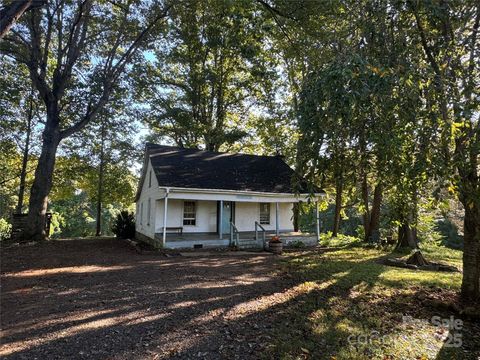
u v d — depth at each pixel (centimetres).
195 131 2380
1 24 519
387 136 360
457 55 430
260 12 1196
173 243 1367
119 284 766
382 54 409
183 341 464
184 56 2453
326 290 744
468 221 649
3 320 534
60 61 1691
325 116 351
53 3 1567
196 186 1405
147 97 2369
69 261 1065
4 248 1341
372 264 1081
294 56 1257
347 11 519
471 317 580
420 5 423
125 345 449
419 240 1891
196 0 1518
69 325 516
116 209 4369
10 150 2403
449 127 334
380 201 1675
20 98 2144
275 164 1953
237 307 612
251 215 1811
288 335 488
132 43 1870
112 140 2484
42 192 1630
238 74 2623
